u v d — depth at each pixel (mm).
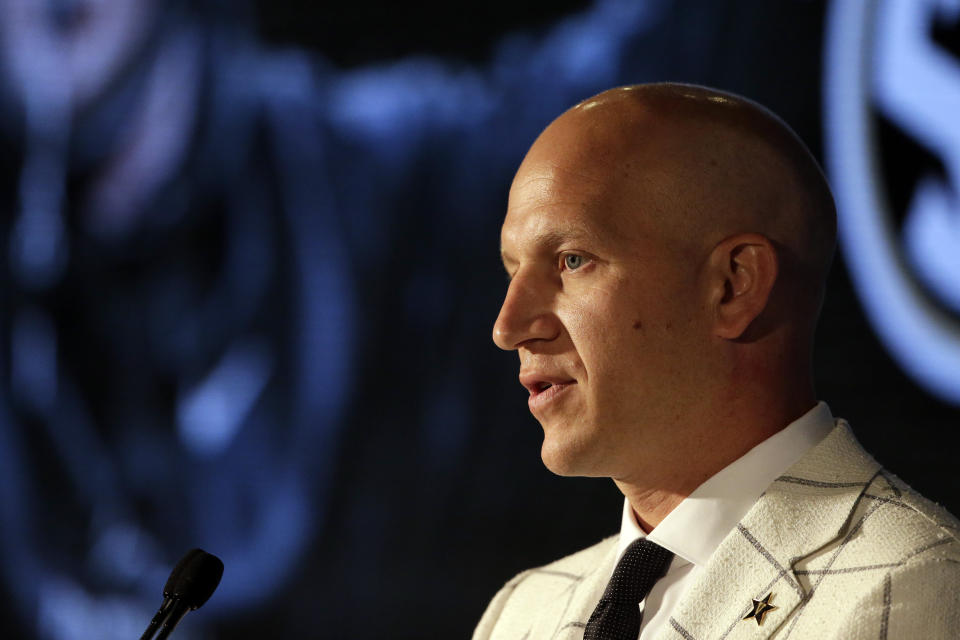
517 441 11602
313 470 12352
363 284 12336
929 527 3316
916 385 9453
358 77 12562
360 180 12461
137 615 12742
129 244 13156
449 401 11906
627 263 3594
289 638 12250
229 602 12531
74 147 13398
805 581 3346
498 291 11812
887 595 3127
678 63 10891
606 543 4523
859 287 9727
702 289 3611
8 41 13664
